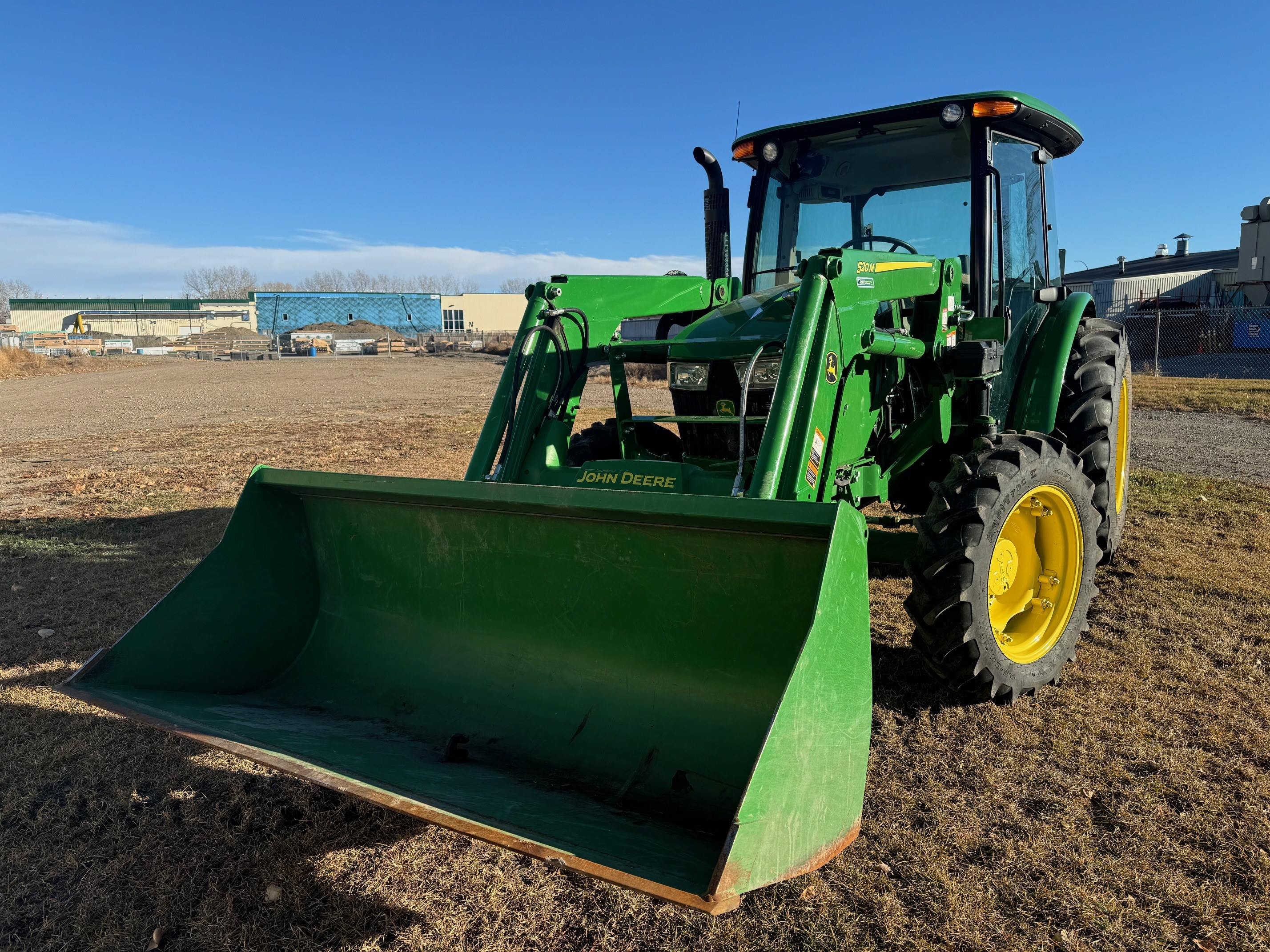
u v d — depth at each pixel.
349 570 3.47
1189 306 27.03
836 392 3.30
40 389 23.91
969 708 3.47
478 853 2.72
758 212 4.90
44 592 5.31
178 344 59.62
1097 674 3.77
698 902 1.64
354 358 42.38
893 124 4.36
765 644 2.58
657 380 16.14
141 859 2.71
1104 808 2.79
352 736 2.84
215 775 3.19
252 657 3.30
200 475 9.48
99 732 3.51
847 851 2.61
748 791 1.73
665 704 2.72
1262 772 2.96
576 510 2.68
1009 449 3.36
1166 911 2.32
